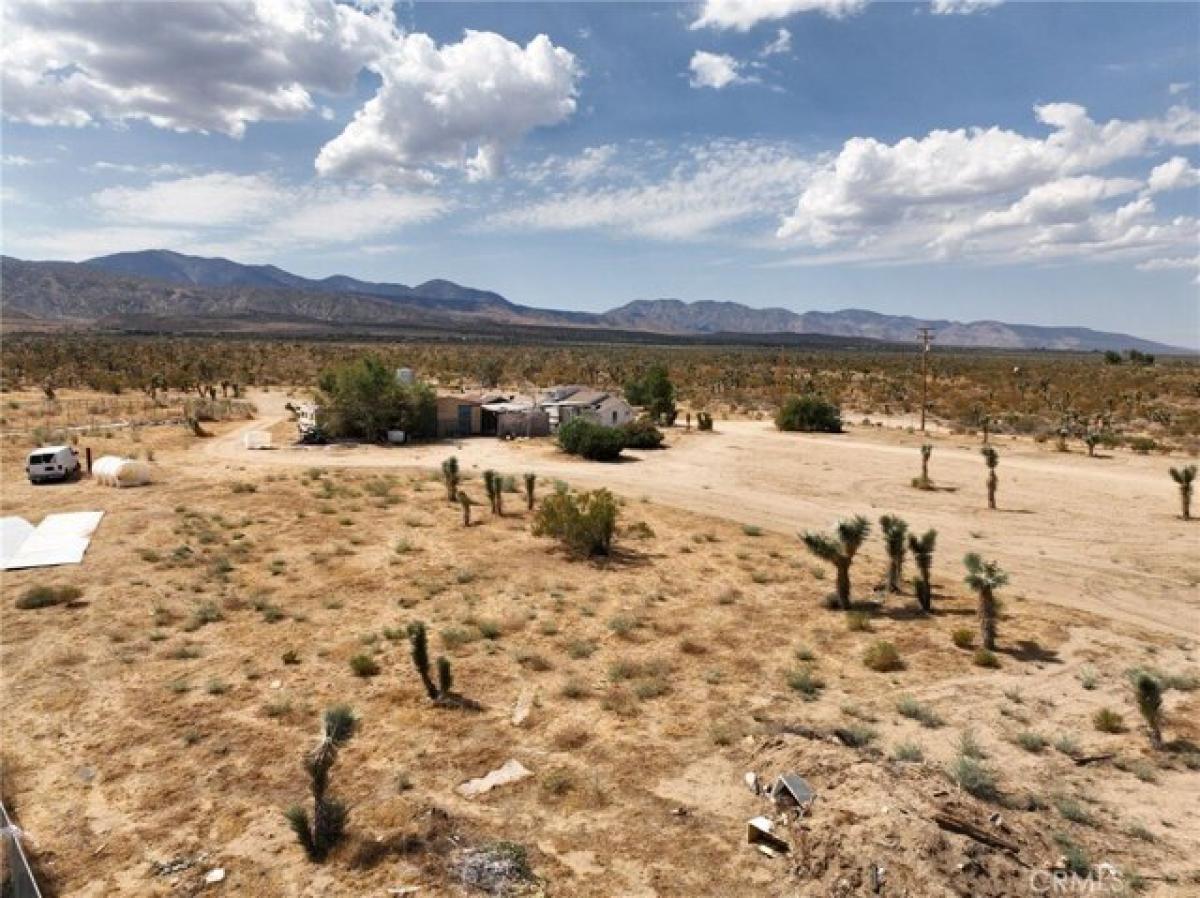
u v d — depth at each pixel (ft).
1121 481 132.36
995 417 220.23
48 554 80.79
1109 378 319.68
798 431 203.82
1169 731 46.98
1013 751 44.27
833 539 73.51
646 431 176.04
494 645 59.77
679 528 102.68
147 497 112.06
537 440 188.14
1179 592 76.18
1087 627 66.08
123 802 38.34
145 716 47.52
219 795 38.91
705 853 34.30
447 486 119.65
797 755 40.88
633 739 45.27
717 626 65.57
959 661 58.08
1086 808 38.32
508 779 40.45
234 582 74.64
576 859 33.88
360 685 52.42
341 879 32.32
